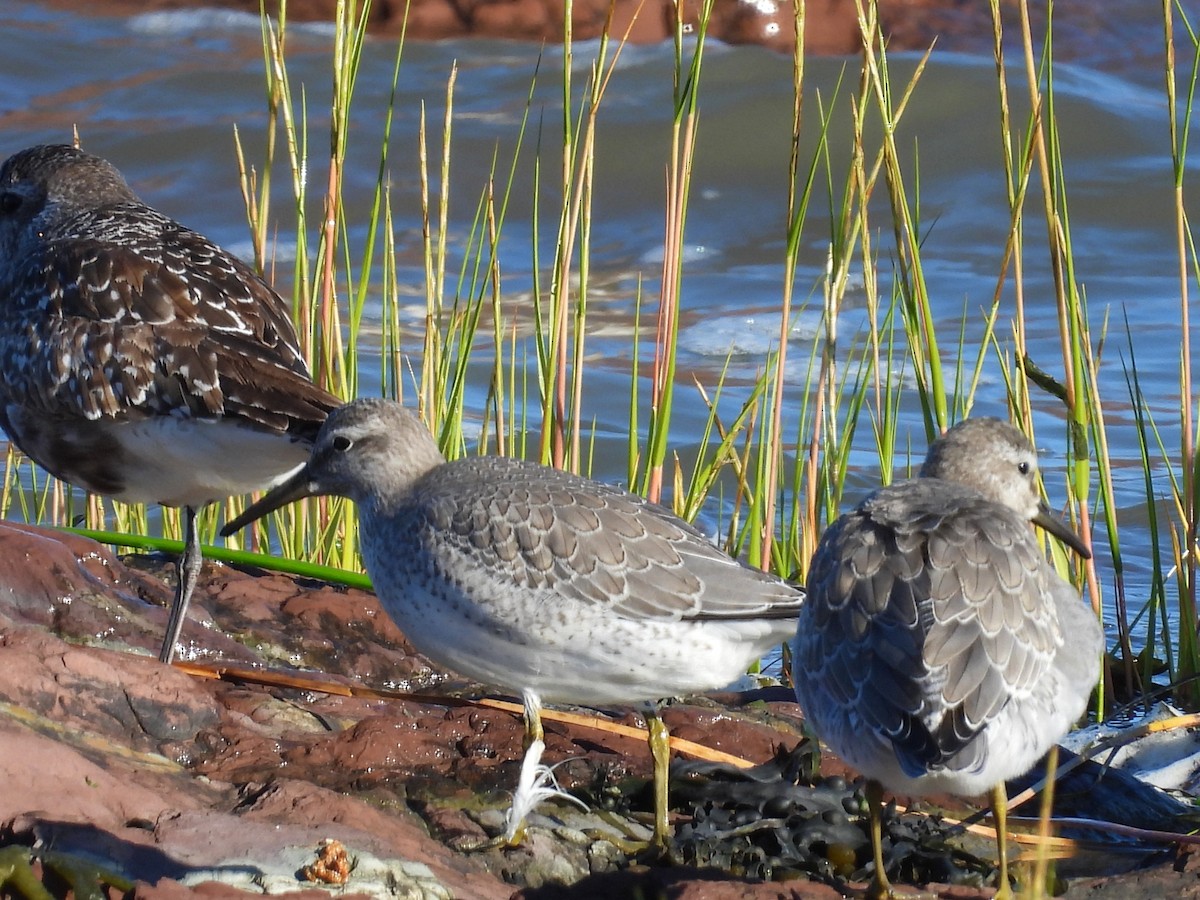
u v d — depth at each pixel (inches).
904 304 511.5
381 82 1182.3
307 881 284.2
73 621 413.7
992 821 378.9
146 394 426.0
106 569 457.1
